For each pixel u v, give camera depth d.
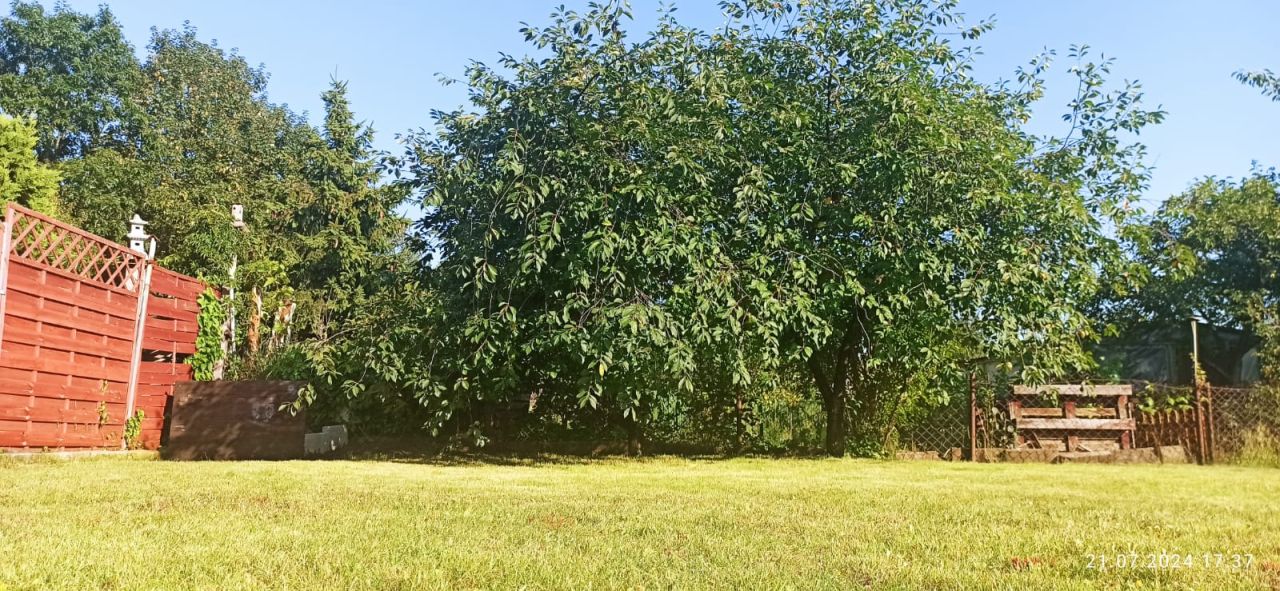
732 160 9.72
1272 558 3.87
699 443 12.49
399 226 21.64
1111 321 19.56
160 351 11.59
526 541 4.10
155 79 31.59
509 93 9.59
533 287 9.73
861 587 3.28
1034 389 11.11
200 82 31.17
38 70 28.89
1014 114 11.65
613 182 9.27
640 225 9.02
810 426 12.62
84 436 9.77
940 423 11.79
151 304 11.11
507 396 11.59
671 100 9.37
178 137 29.00
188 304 12.05
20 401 8.76
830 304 9.98
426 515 4.89
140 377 10.86
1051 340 10.31
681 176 9.27
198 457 10.34
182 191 22.83
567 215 9.20
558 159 9.22
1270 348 13.04
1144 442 11.34
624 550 3.91
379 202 21.17
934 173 9.84
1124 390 11.23
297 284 20.80
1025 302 10.11
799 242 9.82
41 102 28.23
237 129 30.25
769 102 10.05
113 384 10.29
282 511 4.95
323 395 11.79
